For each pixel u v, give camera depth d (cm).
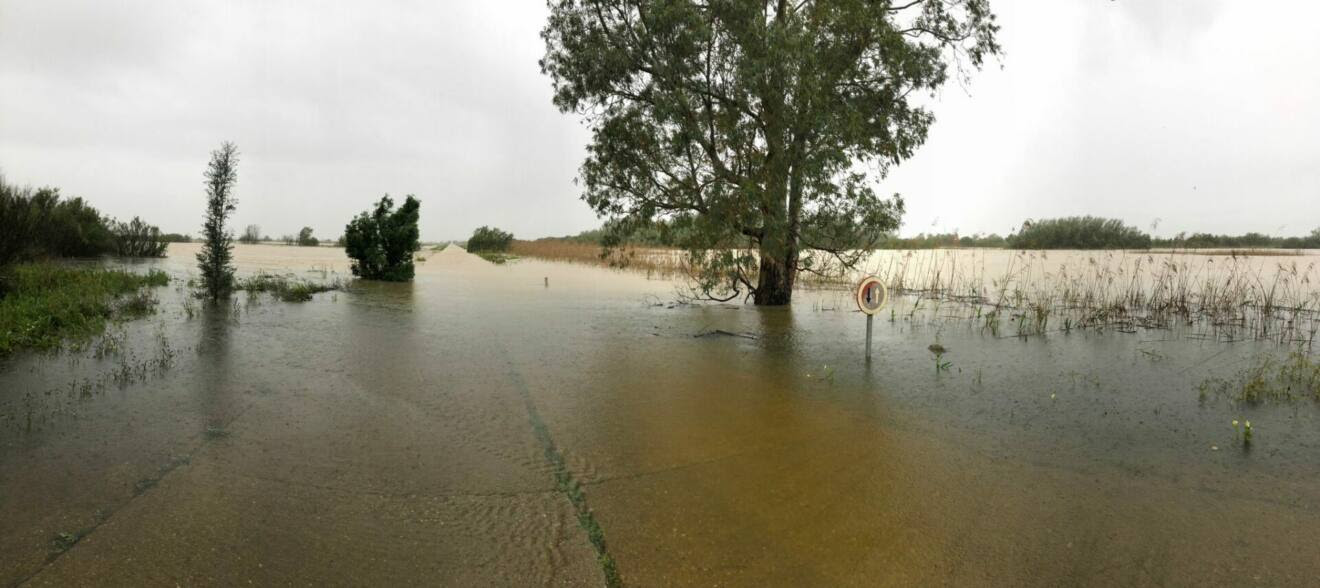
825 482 434
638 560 333
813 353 898
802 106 1252
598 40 1402
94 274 1466
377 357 816
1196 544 353
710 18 1316
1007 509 395
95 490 397
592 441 511
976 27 1365
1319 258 2473
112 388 630
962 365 819
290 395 625
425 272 2605
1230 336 1034
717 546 347
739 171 1370
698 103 1386
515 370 760
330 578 309
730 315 1306
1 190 1603
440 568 321
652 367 792
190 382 661
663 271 2527
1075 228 3528
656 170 1410
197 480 416
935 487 428
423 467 449
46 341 820
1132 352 908
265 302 1348
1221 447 509
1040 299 1445
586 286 1984
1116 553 343
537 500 400
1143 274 1859
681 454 484
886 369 795
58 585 296
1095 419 584
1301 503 405
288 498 394
